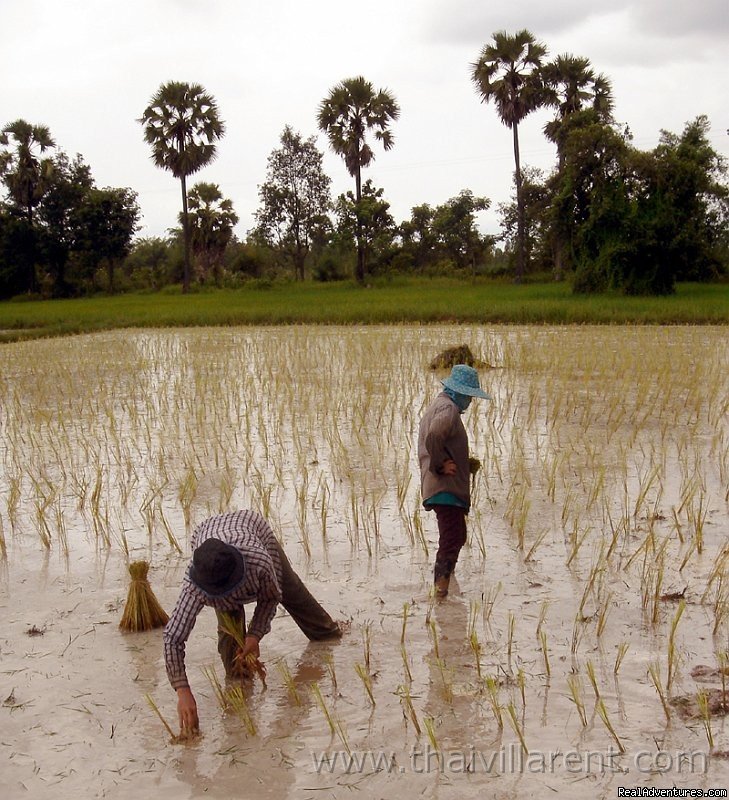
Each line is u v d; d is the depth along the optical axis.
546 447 9.38
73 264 66.88
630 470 8.38
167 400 12.88
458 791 3.67
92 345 23.62
